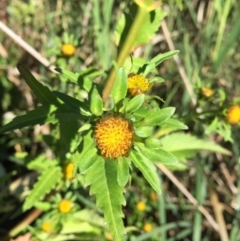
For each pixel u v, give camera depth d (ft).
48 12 1.14
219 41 1.04
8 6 1.20
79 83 0.55
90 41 1.15
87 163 0.50
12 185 1.03
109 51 1.01
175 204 1.15
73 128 0.68
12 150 1.19
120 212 0.48
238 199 1.08
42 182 0.75
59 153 0.76
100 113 0.52
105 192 0.49
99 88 0.56
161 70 1.20
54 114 0.57
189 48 1.15
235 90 1.22
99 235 0.91
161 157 0.49
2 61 1.15
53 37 1.10
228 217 1.16
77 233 0.91
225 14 1.02
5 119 1.13
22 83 1.18
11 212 1.00
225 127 0.72
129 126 0.50
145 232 1.02
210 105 1.12
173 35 1.18
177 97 1.21
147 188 1.07
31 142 1.15
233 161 1.19
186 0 1.12
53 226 0.87
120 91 0.52
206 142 0.83
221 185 1.19
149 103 0.56
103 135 0.49
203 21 1.18
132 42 0.68
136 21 0.67
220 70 1.18
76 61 0.87
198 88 0.77
